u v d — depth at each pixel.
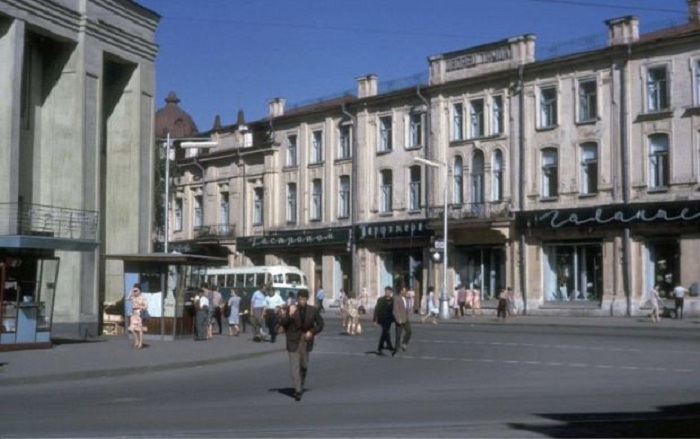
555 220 49.53
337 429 12.23
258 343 30.81
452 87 55.78
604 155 48.22
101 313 35.19
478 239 53.84
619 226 47.03
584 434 11.66
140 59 37.16
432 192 56.66
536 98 51.47
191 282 33.91
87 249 28.14
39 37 32.56
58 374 20.31
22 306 26.64
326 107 63.75
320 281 64.56
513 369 22.16
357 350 29.48
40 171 33.19
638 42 46.75
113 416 13.90
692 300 44.16
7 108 30.02
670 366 22.17
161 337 32.38
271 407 15.18
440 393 17.17
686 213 44.28
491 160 53.50
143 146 37.28
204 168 74.25
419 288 57.88
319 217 64.88
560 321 45.75
